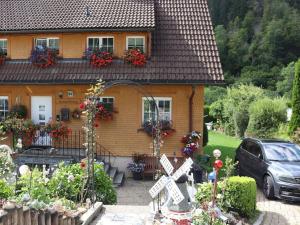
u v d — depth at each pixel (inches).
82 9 734.5
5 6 769.6
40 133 690.2
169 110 678.5
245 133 1086.4
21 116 699.4
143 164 652.7
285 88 1888.5
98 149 682.2
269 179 520.7
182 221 285.9
